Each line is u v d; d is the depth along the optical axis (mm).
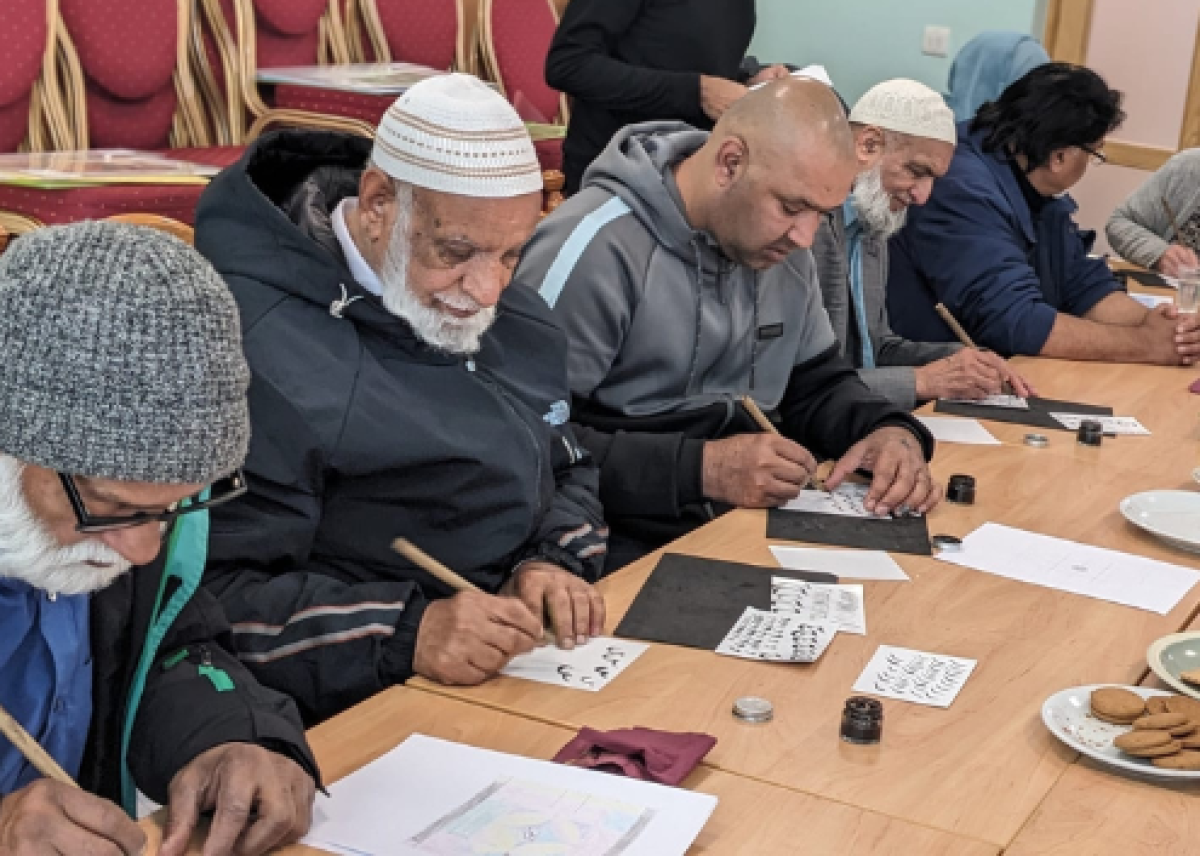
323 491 1858
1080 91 3592
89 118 3908
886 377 3010
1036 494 2404
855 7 6344
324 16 4531
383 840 1293
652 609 1840
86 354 1091
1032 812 1391
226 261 1850
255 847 1262
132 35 3900
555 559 2029
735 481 2275
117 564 1240
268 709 1434
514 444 1963
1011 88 3668
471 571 1957
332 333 1856
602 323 2467
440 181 1790
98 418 1097
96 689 1436
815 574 1985
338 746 1473
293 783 1309
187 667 1470
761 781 1428
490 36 4969
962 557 2086
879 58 6359
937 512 2293
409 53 4742
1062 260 3826
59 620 1385
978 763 1484
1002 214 3574
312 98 4039
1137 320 3740
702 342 2566
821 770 1456
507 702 1587
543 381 2127
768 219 2408
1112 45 6359
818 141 2355
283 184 2021
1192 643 1751
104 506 1156
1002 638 1811
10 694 1394
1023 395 3049
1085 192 6566
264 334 1811
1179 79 6250
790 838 1328
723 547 2086
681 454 2314
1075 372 3334
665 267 2514
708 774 1438
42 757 1210
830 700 1617
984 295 3490
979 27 6141
